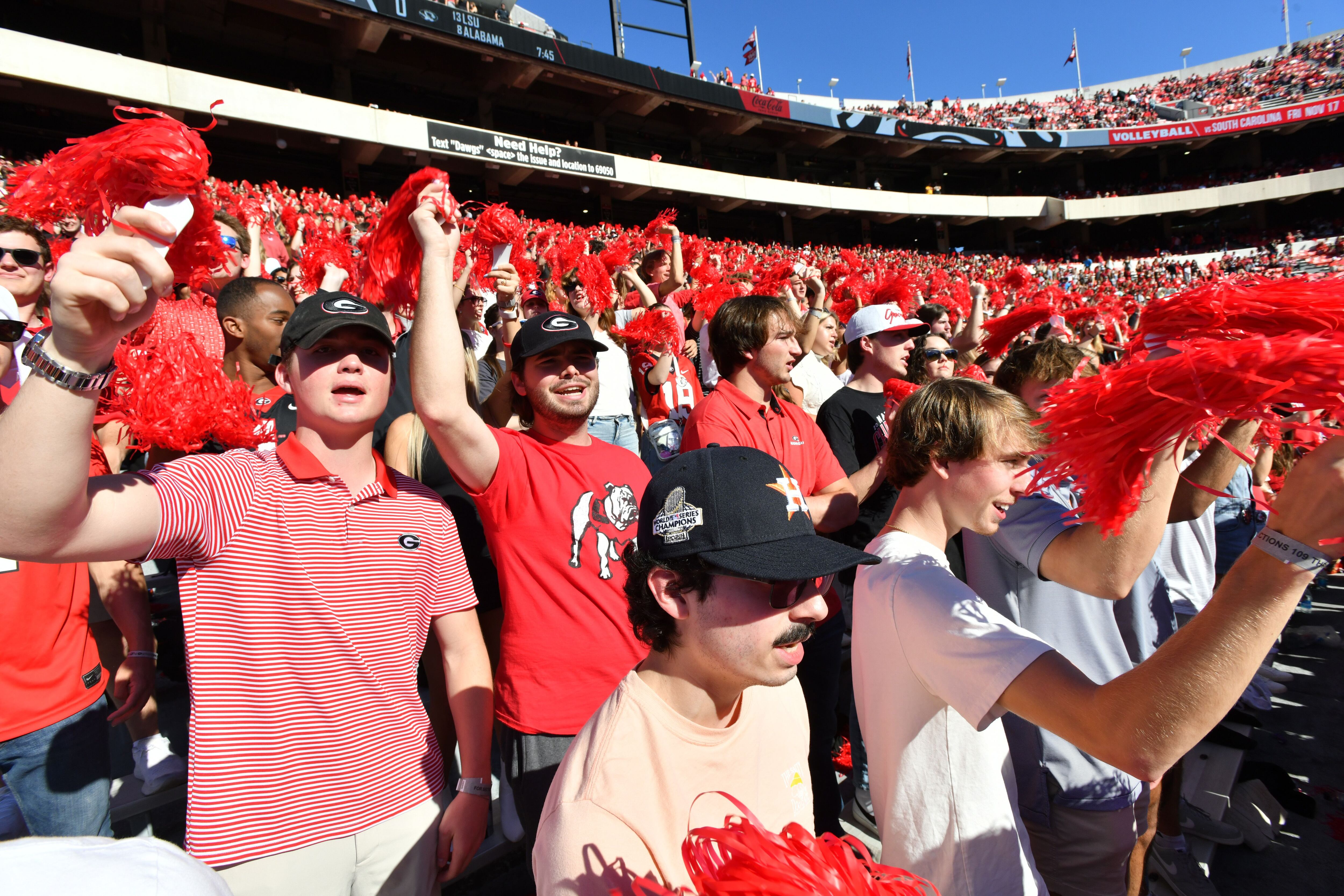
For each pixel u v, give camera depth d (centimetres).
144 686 227
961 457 166
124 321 102
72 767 203
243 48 2181
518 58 2355
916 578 155
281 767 153
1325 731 423
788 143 3384
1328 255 3247
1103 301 704
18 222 258
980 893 146
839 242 3700
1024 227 3941
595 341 220
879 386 363
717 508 110
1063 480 108
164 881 74
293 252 749
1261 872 313
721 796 116
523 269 471
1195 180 3944
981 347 438
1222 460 219
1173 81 4903
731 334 293
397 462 260
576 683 200
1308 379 84
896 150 3572
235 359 283
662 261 632
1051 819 200
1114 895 200
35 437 103
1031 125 4147
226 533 152
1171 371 93
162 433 182
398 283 200
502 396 283
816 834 259
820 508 282
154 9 1938
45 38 1856
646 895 98
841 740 372
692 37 3106
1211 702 97
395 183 2389
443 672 266
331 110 1981
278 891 150
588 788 104
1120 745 106
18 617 193
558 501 206
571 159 2480
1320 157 3862
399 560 176
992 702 130
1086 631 201
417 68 2430
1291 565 92
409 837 167
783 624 110
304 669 158
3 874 69
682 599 114
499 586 243
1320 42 4566
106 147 97
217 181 1161
